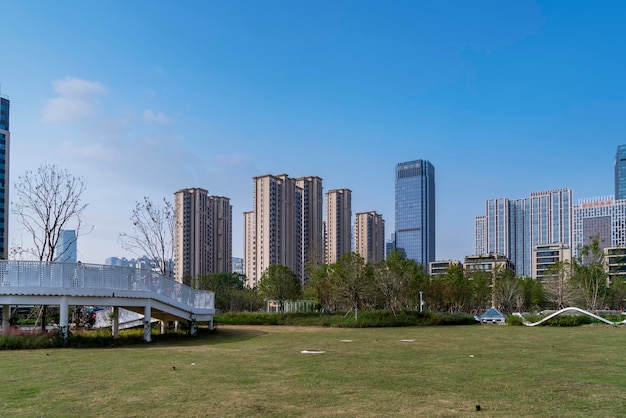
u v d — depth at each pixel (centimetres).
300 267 11950
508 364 1677
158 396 1126
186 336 2925
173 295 2844
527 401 1080
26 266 2195
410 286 5288
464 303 7306
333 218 12594
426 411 988
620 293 7738
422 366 1622
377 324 4259
